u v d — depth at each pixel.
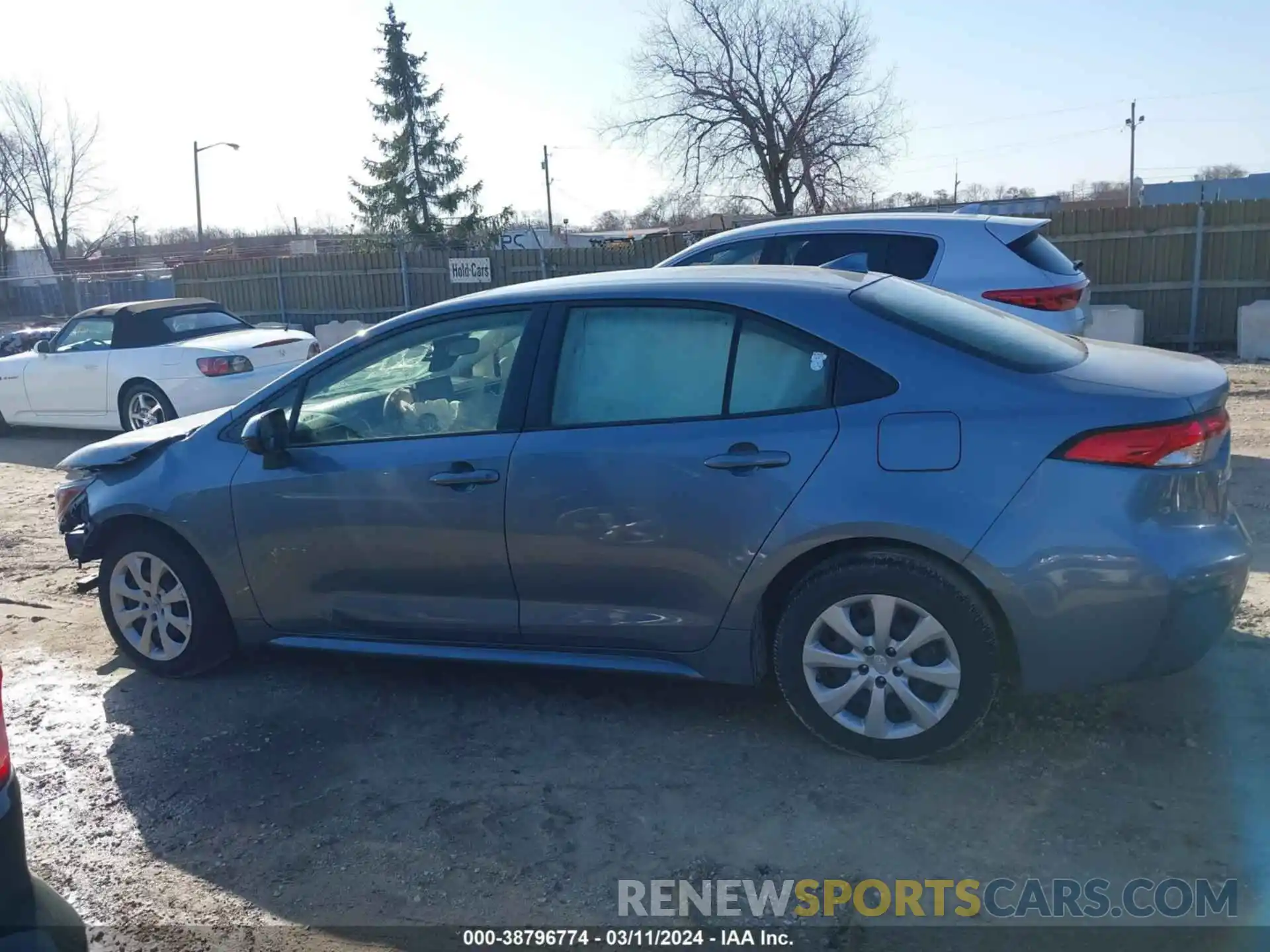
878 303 4.00
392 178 36.38
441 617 4.43
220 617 4.93
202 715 4.65
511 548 4.20
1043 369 3.76
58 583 6.58
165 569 4.94
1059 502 3.53
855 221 8.00
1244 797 3.56
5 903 2.50
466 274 18.08
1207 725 4.02
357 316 19.28
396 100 36.06
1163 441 3.50
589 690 4.67
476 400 4.34
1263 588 5.32
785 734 4.15
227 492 4.67
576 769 4.01
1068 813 3.53
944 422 3.65
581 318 4.23
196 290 20.64
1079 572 3.53
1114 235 14.62
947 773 3.80
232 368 10.47
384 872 3.45
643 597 4.08
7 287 34.62
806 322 3.90
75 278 32.97
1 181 49.66
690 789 3.83
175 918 3.29
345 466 4.45
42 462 10.59
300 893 3.38
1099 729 4.03
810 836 3.50
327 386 4.64
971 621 3.65
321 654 5.24
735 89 30.27
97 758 4.30
